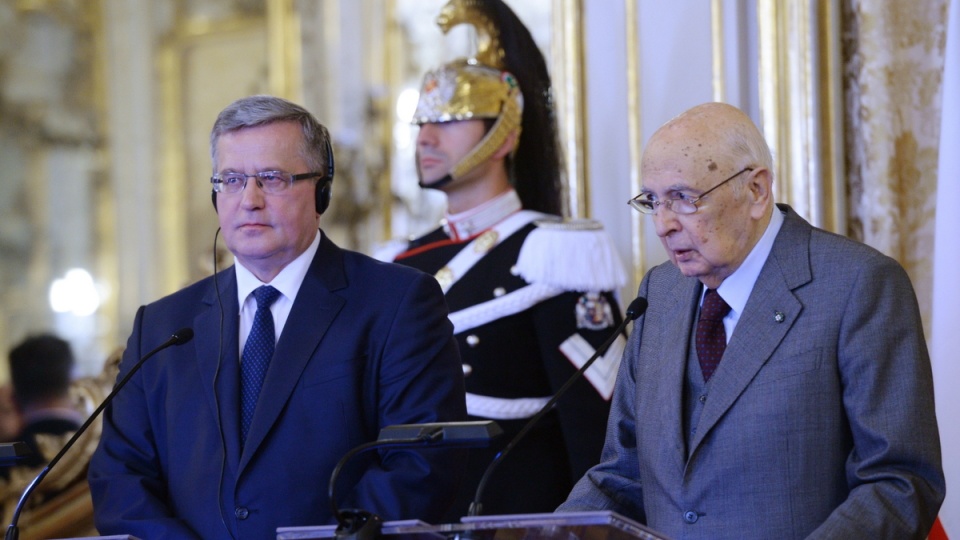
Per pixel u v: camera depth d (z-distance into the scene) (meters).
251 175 5.04
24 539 8.70
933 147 7.56
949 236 6.70
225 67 14.05
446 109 7.14
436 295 5.26
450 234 7.26
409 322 5.10
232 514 4.89
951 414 6.51
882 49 7.62
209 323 5.23
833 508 4.39
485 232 7.14
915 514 4.19
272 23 13.65
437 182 7.18
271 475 4.90
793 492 4.39
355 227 12.21
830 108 7.72
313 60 13.27
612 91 8.42
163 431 5.20
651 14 8.30
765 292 4.57
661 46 8.27
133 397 5.29
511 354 6.79
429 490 4.84
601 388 6.70
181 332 4.98
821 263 4.55
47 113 14.62
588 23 8.52
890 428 4.29
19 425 11.97
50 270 14.45
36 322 14.31
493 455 6.59
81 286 14.44
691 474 4.55
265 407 4.96
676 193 4.51
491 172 7.27
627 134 8.34
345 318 5.12
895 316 4.42
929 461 4.29
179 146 14.38
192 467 5.02
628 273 8.30
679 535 4.53
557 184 7.64
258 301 5.19
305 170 5.11
